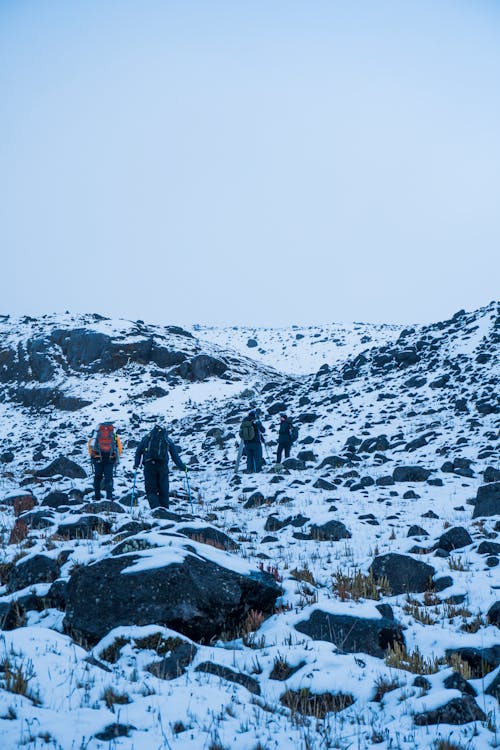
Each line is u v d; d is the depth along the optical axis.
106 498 15.32
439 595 8.32
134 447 31.81
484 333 33.12
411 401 27.00
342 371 37.47
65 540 10.18
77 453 31.11
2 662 5.09
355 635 6.70
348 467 19.55
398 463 19.05
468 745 4.57
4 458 29.95
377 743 4.68
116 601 6.61
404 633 7.01
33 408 47.84
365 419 26.03
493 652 6.41
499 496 12.45
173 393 46.41
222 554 7.91
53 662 5.34
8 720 4.20
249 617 7.22
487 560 9.43
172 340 55.59
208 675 5.64
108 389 47.22
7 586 8.36
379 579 8.75
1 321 66.50
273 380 51.12
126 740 4.22
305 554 10.44
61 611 7.35
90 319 62.12
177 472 22.94
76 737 4.13
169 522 10.73
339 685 5.63
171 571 6.73
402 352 33.56
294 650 6.25
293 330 82.31
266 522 12.80
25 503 13.90
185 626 6.61
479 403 23.56
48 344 53.84
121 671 5.55
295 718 5.05
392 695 5.46
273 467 20.41
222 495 17.42
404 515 13.21
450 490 15.19
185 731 4.49
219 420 34.38
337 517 13.13
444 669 5.87
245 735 4.55
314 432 26.08
